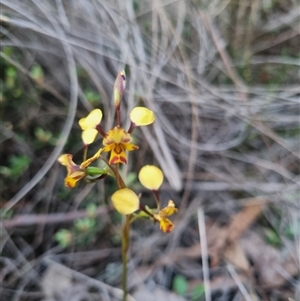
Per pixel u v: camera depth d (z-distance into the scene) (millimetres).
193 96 243
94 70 236
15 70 228
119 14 222
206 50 270
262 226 218
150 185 121
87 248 205
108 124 219
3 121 224
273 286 192
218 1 285
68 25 226
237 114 241
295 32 288
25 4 221
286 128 253
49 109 235
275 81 271
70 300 188
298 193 226
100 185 218
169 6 273
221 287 192
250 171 239
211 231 212
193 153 227
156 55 248
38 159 224
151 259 204
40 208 213
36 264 197
